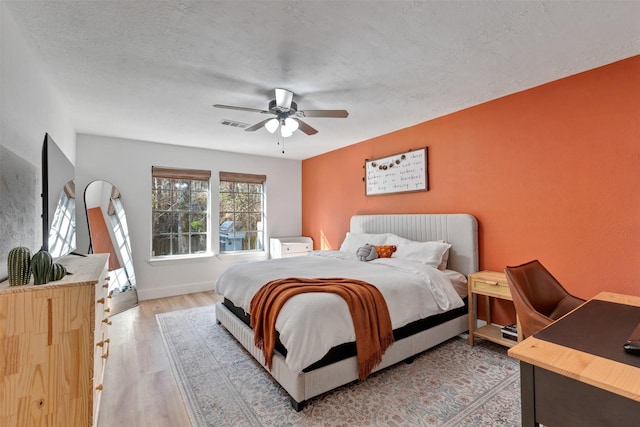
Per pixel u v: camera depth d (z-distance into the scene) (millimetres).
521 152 2756
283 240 5629
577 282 2412
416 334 2480
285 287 2268
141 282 4434
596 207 2312
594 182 2322
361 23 1769
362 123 3689
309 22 1758
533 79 2518
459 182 3264
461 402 1953
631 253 2154
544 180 2605
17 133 1685
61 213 2275
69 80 2463
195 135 4160
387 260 3221
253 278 2752
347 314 2057
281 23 1766
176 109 3145
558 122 2520
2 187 1419
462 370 2352
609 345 1044
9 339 1300
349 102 2996
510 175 2838
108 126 3705
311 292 2143
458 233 3174
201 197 5047
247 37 1904
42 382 1343
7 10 1566
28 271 1387
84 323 1417
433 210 3531
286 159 5895
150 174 4520
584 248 2375
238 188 5430
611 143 2240
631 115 2152
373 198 4383
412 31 1848
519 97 2768
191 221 4945
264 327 2191
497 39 1931
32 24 1733
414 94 2818
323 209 5430
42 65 2205
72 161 3672
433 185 3529
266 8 1633
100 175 4133
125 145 4328
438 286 2664
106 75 2391
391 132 4062
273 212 5723
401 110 3240
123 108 3100
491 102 2977
